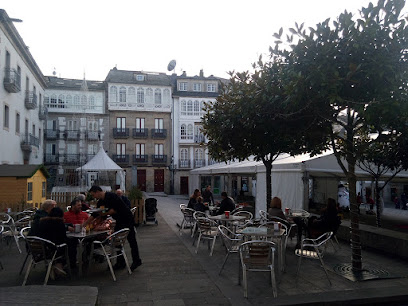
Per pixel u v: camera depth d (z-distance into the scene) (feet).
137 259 21.24
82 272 20.79
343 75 19.43
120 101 127.65
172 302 15.92
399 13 18.34
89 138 122.93
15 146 71.92
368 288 17.66
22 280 19.39
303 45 19.65
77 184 86.53
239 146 30.45
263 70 25.75
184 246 28.30
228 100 29.66
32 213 34.22
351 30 18.98
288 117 24.08
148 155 129.59
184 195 124.98
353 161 21.26
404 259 23.48
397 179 48.85
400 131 22.21
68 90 122.42
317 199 60.13
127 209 21.31
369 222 43.50
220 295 16.84
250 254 17.04
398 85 18.06
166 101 131.85
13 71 65.21
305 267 21.80
